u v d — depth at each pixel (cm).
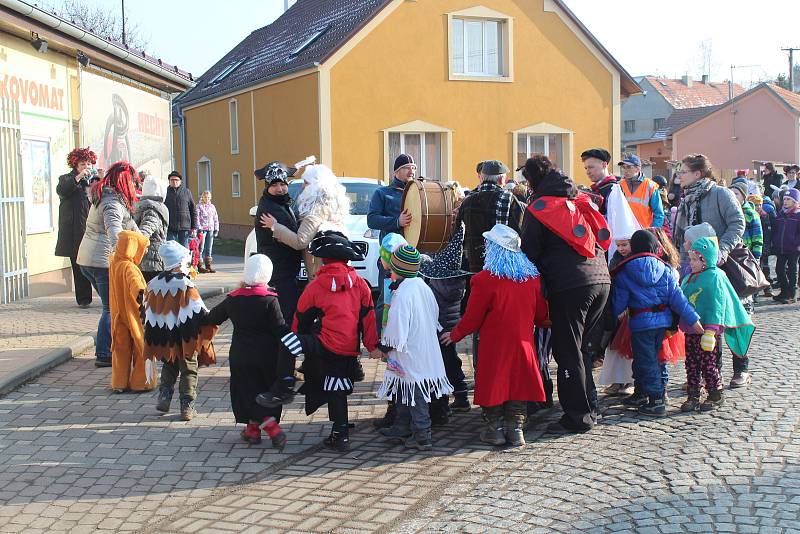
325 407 723
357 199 1241
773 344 947
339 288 598
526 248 630
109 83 1627
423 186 711
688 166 823
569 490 510
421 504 496
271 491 524
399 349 591
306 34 2673
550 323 640
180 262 659
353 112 2255
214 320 633
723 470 533
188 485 536
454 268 678
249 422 614
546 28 2473
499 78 2417
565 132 2519
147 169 1881
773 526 441
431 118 2341
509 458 579
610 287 670
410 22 2298
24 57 1276
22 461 575
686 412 680
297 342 584
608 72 2561
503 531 452
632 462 558
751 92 5162
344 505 498
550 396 702
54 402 712
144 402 718
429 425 605
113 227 786
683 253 832
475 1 2369
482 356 603
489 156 2427
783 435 603
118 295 732
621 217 723
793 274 1281
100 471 559
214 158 3053
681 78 7012
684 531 439
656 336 668
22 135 1259
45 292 1335
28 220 1283
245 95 2714
